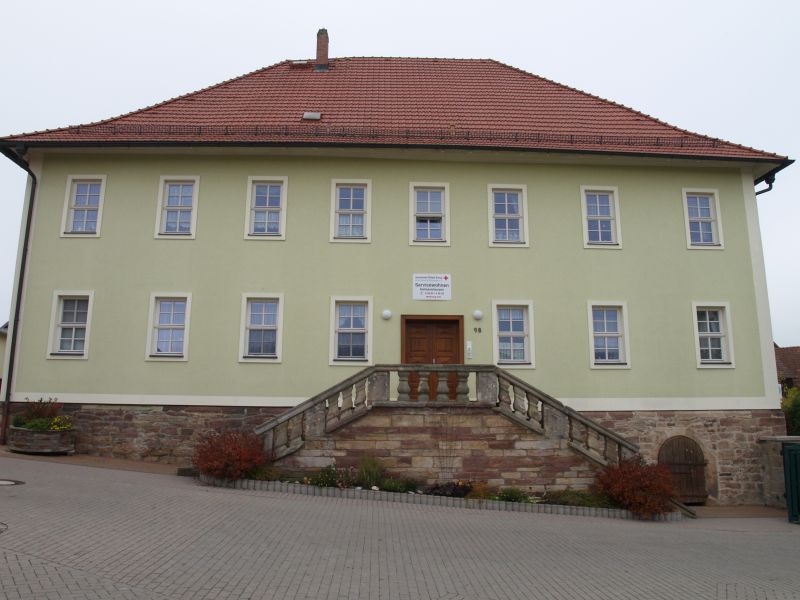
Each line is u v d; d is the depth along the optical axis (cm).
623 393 1675
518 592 692
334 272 1681
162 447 1590
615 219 1767
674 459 1655
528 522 1102
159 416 1602
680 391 1688
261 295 1662
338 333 1670
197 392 1614
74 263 1669
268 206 1723
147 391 1612
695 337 1719
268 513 991
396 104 1986
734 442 1672
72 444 1560
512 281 1706
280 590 645
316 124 1794
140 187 1711
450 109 1969
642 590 729
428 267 1697
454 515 1106
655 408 1670
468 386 1455
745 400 1695
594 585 737
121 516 895
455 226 1723
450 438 1312
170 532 832
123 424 1598
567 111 1997
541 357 1675
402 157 1736
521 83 2195
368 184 1731
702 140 1819
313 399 1311
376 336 1655
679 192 1792
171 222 1711
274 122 1802
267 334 1662
